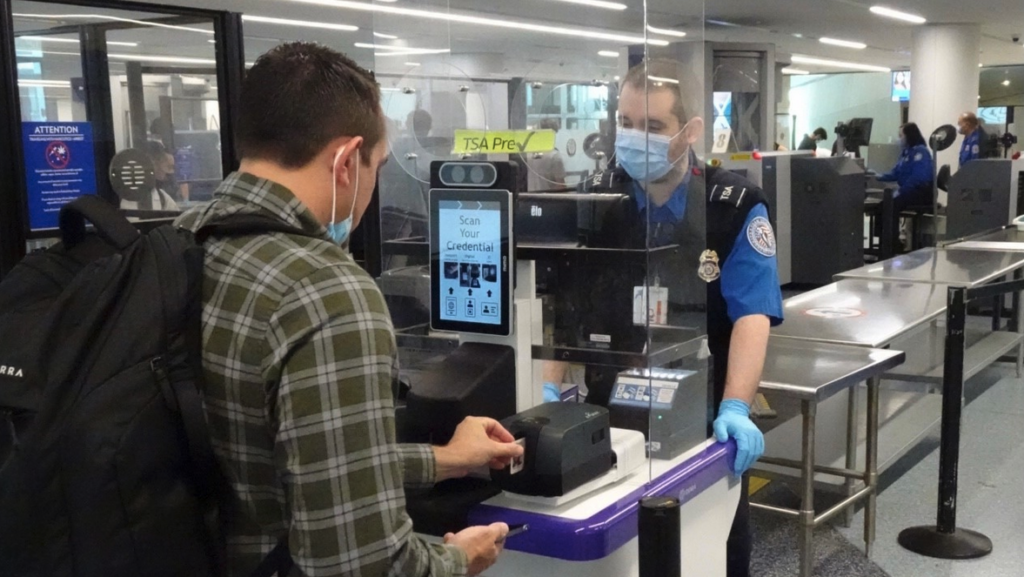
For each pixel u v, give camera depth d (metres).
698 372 1.75
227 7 5.79
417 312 1.80
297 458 1.00
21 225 2.34
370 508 1.00
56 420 0.97
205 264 1.08
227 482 1.08
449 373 1.51
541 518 1.38
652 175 1.59
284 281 1.03
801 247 8.34
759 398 2.86
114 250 1.11
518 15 2.18
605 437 1.48
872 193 9.44
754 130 10.03
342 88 1.13
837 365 2.95
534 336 1.62
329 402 1.00
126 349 0.99
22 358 1.00
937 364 4.47
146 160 2.76
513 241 1.54
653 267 1.59
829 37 11.41
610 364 1.63
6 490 0.97
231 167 2.72
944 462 3.33
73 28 2.59
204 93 2.87
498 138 1.77
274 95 1.11
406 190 1.98
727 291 2.04
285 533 1.08
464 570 1.15
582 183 1.71
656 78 1.61
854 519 3.62
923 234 9.02
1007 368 5.95
